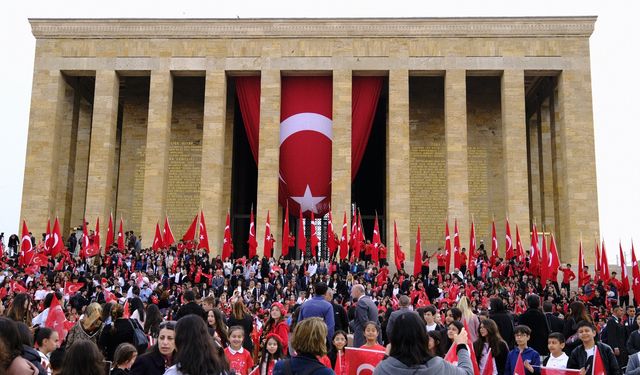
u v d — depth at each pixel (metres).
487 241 54.00
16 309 13.04
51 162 51.19
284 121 52.59
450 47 51.81
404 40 52.06
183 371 7.61
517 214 49.41
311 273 38.62
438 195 55.03
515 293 33.38
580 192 49.72
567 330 16.97
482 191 54.88
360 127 52.28
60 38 52.91
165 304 23.00
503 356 12.71
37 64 52.66
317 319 8.51
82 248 38.16
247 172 59.69
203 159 50.81
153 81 52.12
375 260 39.47
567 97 51.06
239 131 59.00
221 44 52.50
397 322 7.48
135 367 9.12
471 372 8.39
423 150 55.81
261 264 37.88
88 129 58.62
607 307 29.98
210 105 51.59
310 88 53.00
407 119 50.84
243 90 53.22
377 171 60.44
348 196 50.00
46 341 11.17
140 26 52.72
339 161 50.56
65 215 53.97
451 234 49.03
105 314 13.67
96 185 50.59
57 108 52.12
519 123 50.66
